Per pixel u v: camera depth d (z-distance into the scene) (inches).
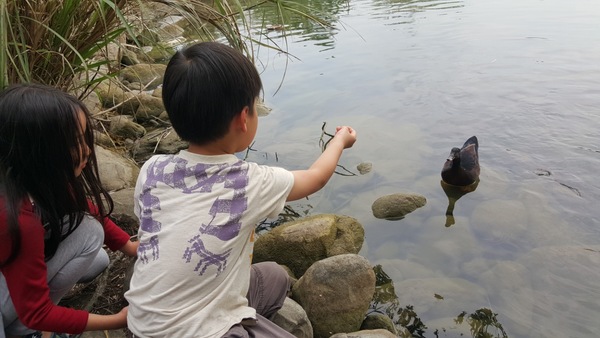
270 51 319.6
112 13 131.2
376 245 141.3
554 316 112.0
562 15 349.7
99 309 100.8
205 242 66.4
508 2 399.9
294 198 75.2
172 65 69.6
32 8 113.0
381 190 168.7
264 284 90.8
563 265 127.1
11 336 78.7
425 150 193.0
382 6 426.0
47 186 71.6
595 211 148.3
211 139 69.8
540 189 161.9
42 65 127.8
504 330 109.4
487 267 129.6
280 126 218.1
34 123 68.3
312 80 269.6
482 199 161.3
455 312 115.3
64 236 78.0
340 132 87.8
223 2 145.4
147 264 67.8
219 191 68.4
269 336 72.4
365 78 266.1
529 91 234.7
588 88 232.8
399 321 113.5
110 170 157.6
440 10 396.2
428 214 154.8
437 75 262.2
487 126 207.3
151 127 224.1
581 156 179.8
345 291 110.1
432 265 132.1
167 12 146.2
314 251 130.4
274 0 143.1
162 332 66.0
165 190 69.9
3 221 67.9
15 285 70.2
